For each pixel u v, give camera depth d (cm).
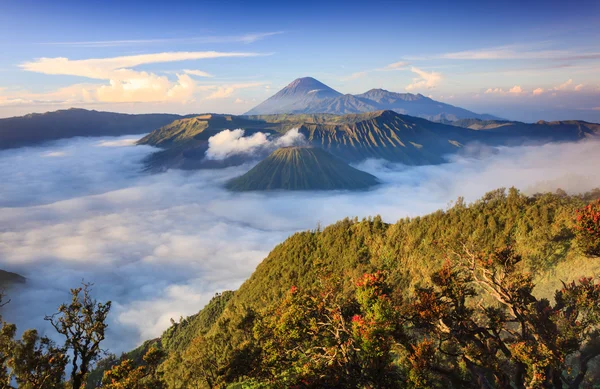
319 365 2247
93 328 2300
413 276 5909
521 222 5350
